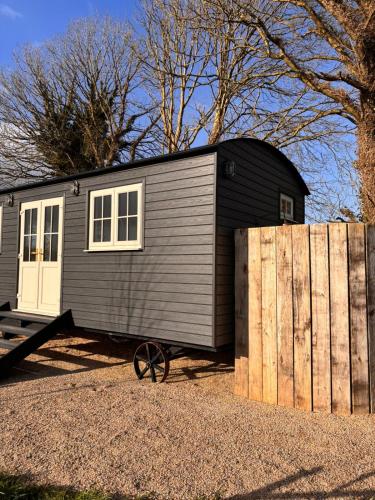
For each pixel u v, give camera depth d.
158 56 14.62
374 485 2.94
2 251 8.53
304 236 4.73
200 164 5.32
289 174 7.89
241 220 5.81
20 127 18.80
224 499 2.74
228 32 12.26
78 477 2.97
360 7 7.03
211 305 5.04
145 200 5.89
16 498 2.62
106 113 18.22
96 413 4.34
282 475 3.07
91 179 6.75
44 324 7.10
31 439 3.62
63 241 7.14
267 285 4.98
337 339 4.52
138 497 2.72
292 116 12.12
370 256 4.52
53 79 18.84
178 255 5.44
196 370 6.41
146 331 5.75
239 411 4.54
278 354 4.84
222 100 13.54
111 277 6.30
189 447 3.54
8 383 5.55
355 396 4.44
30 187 7.92
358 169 7.45
